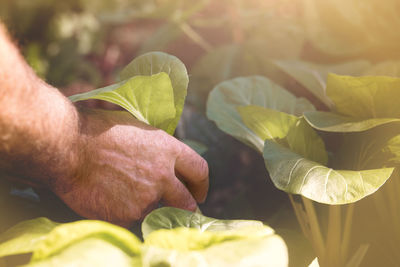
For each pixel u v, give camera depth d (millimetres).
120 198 617
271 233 508
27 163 587
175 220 550
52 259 468
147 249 486
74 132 603
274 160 590
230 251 483
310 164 582
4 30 580
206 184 659
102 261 470
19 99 564
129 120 632
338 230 617
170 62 646
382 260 645
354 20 891
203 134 849
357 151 632
